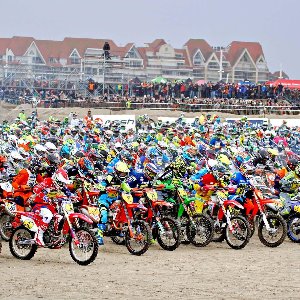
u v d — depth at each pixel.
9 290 20.92
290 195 32.84
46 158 27.53
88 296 20.17
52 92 118.00
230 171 31.41
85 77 126.94
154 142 49.16
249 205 30.86
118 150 40.88
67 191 25.88
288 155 42.03
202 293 20.77
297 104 103.62
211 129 63.72
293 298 20.30
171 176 30.36
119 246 30.22
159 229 28.94
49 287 21.41
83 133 55.94
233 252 29.08
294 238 32.03
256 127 70.94
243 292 21.00
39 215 25.83
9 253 27.94
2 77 122.94
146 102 103.88
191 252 28.91
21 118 70.81
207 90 109.94
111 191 28.72
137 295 20.38
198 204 30.48
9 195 28.47
